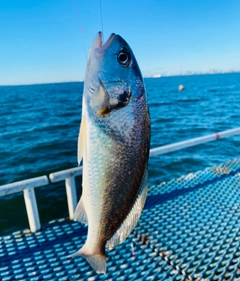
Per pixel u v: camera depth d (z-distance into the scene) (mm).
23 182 520
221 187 713
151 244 478
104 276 405
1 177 1547
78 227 552
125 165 236
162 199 652
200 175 798
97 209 244
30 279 406
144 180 246
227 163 888
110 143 233
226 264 420
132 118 235
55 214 1029
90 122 235
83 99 243
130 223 243
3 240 511
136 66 243
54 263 441
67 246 488
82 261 444
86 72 240
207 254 447
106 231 248
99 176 238
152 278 398
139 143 238
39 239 512
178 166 1524
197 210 596
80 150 249
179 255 446
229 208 603
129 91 234
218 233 506
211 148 1854
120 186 238
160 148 674
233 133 813
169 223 545
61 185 1261
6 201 1119
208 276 396
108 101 230
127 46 242
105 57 232
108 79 230
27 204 531
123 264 430
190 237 496
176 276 401
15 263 443
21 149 2160
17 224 964
